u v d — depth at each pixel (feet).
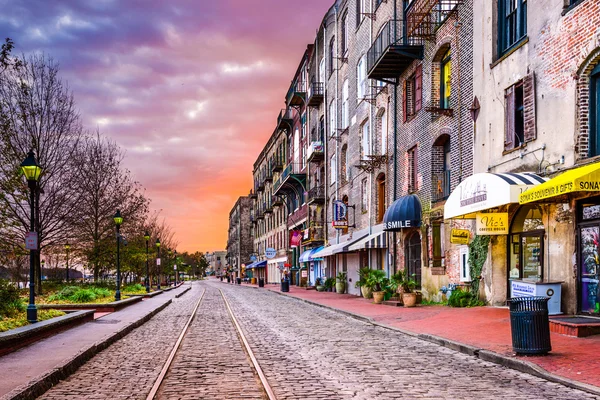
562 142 44.60
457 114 65.16
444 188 69.72
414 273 80.28
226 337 45.55
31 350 34.99
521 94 52.39
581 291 42.75
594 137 42.47
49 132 94.48
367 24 102.01
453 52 66.54
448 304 63.36
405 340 42.19
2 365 29.43
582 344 33.78
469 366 30.76
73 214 98.22
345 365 31.22
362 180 105.19
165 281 219.82
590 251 41.73
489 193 46.83
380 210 96.27
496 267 56.59
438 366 30.81
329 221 134.21
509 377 27.48
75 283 116.78
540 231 49.01
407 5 81.92
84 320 54.49
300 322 58.18
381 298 78.28
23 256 107.76
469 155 62.03
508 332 40.40
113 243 119.24
